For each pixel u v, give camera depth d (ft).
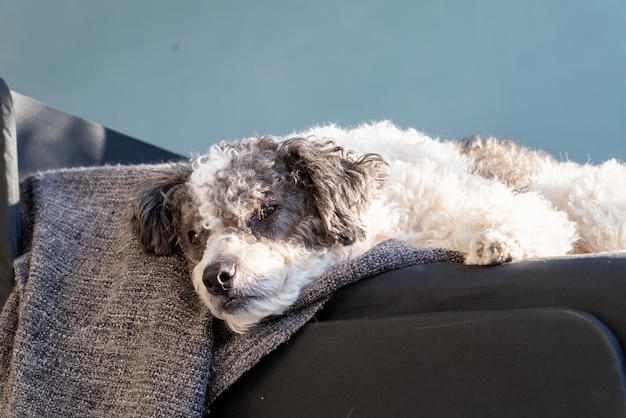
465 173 7.50
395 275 5.27
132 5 15.64
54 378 5.84
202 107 15.01
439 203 6.81
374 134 7.89
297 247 6.17
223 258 5.66
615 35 11.88
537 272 4.70
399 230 6.63
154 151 10.25
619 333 4.23
